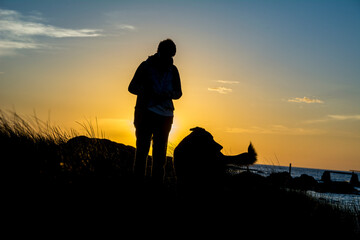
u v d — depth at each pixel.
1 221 3.65
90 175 4.83
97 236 3.70
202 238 4.09
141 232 3.90
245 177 6.30
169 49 4.86
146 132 4.84
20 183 4.33
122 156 6.25
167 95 4.83
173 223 4.21
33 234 3.55
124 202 4.36
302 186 7.71
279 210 5.49
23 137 5.63
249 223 4.75
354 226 6.49
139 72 4.79
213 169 5.60
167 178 6.13
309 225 5.48
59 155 5.31
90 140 6.04
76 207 4.11
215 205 5.01
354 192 17.94
